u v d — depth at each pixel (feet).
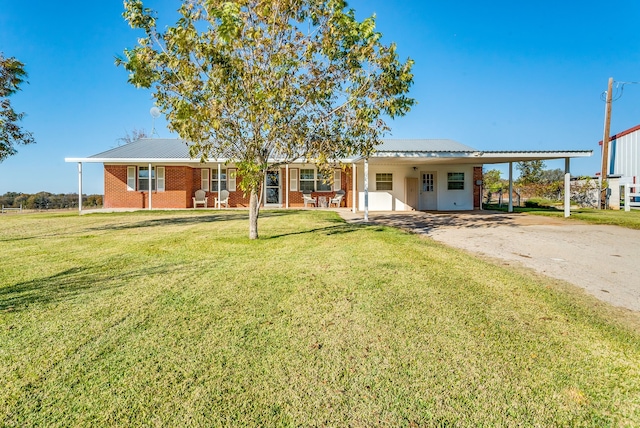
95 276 16.12
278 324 10.82
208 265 18.15
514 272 17.02
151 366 8.49
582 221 39.58
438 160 48.26
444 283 14.76
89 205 95.30
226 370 8.33
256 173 22.82
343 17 20.53
